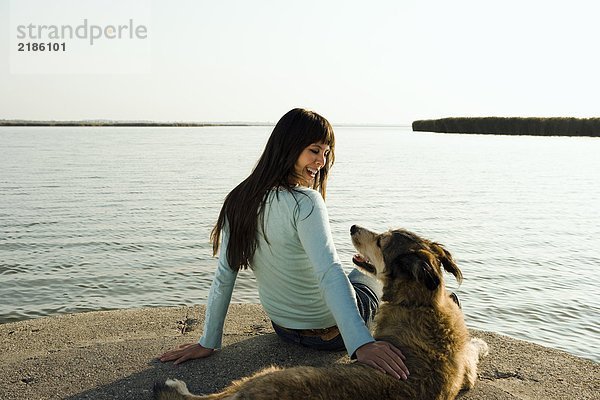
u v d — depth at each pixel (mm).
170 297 9453
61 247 13125
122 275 10750
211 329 4234
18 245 13242
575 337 7621
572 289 10008
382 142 98938
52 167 38094
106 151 61406
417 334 3508
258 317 5484
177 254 12570
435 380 3293
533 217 18672
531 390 4055
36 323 5293
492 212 19672
